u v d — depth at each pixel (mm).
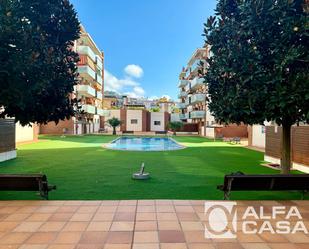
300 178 5562
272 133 12453
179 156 14477
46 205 5480
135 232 4152
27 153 15281
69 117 6539
